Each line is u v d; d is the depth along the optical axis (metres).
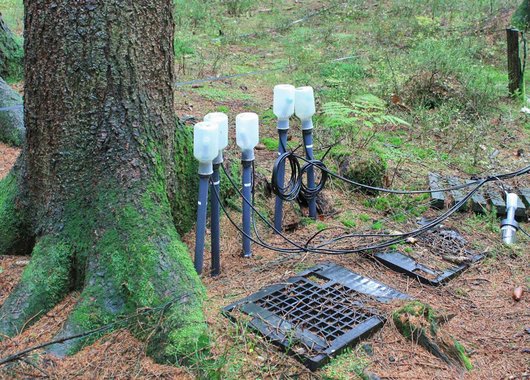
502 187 4.96
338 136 5.82
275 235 4.13
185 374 2.74
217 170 3.54
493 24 10.62
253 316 3.12
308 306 3.26
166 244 3.29
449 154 5.88
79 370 2.79
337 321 3.13
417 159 5.70
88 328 3.02
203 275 3.60
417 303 3.18
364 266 3.82
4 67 7.60
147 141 3.44
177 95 7.31
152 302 3.06
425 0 12.28
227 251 3.89
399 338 3.06
